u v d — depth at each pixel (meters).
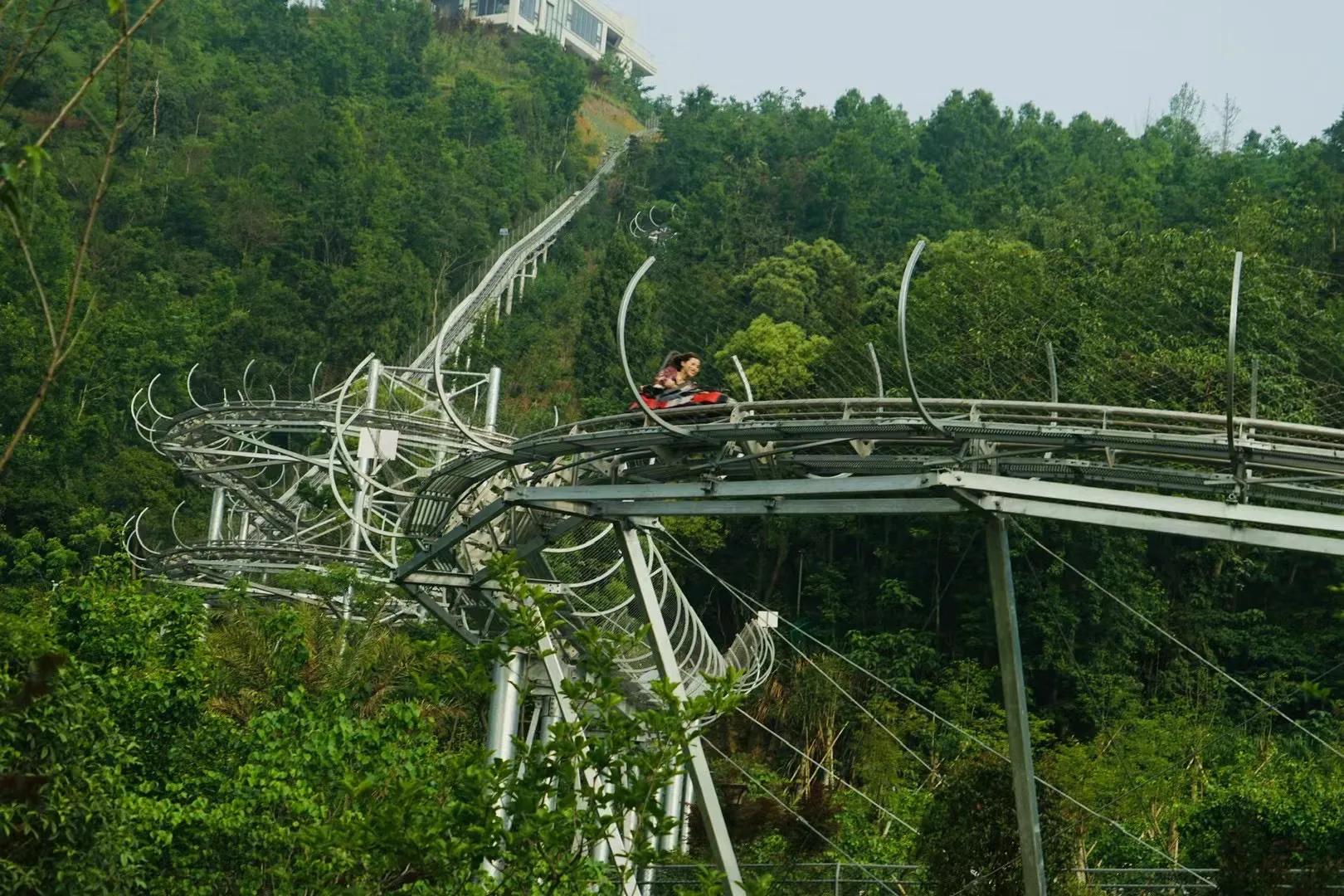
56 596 28.33
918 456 22.91
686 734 16.27
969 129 153.38
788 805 40.69
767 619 41.22
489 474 27.08
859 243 111.56
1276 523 20.27
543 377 105.06
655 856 15.28
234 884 21.91
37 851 17.78
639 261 98.69
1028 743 21.41
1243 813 35.25
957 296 44.12
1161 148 140.38
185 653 27.89
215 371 100.44
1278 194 88.50
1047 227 81.50
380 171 138.38
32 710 17.62
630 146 176.62
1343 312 38.16
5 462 9.43
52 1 10.12
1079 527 59.72
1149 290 42.03
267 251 121.50
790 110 185.12
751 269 89.00
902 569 68.38
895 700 59.41
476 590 28.00
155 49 146.38
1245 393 36.91
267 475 82.88
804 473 24.73
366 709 38.84
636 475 25.64
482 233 138.75
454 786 16.12
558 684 27.47
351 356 105.88
